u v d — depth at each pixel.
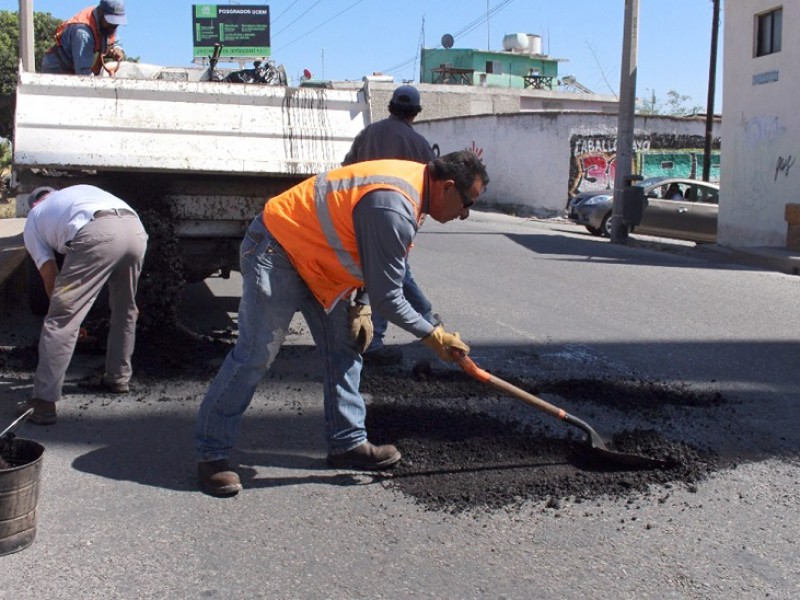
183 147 6.27
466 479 4.22
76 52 7.66
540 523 3.80
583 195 19.34
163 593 3.18
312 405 5.34
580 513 3.91
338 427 4.29
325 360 4.26
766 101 14.63
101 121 6.12
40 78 6.07
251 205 6.53
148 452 4.50
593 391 5.75
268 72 9.48
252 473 4.27
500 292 9.55
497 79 53.41
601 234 18.67
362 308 4.23
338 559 3.46
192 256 6.64
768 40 14.70
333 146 6.71
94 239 4.69
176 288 6.20
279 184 6.59
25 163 5.83
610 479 4.27
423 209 3.91
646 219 17.66
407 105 6.07
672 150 26.62
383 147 6.02
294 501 3.97
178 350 6.20
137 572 3.32
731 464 4.55
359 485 4.15
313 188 3.92
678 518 3.90
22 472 3.36
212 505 3.91
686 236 17.45
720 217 16.05
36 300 7.21
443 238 15.37
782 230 14.41
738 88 15.38
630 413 5.34
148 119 6.25
